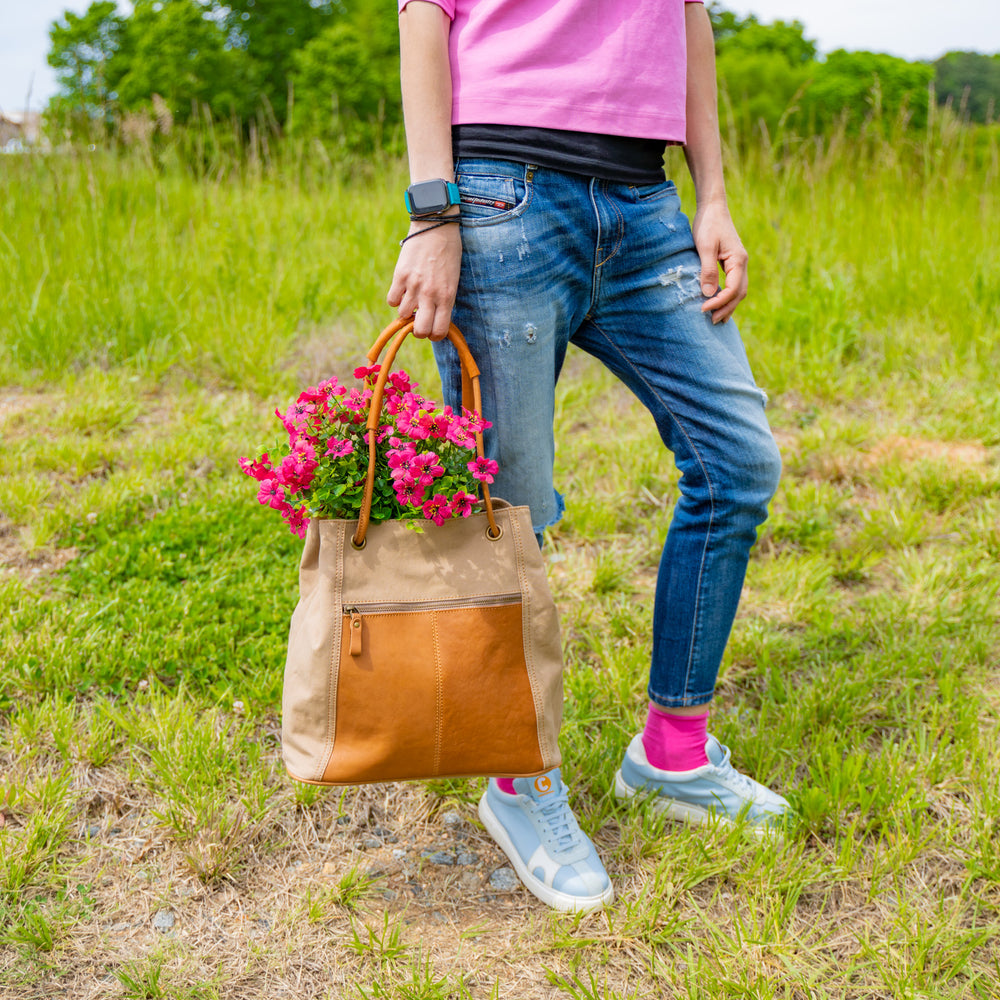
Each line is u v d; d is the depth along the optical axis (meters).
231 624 2.30
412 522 1.38
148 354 4.09
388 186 7.07
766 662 2.30
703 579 1.63
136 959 1.49
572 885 1.61
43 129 6.11
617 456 3.41
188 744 1.87
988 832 1.74
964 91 6.34
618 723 2.08
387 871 1.72
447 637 1.38
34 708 2.00
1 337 4.14
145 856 1.70
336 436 1.41
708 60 1.65
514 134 1.40
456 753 1.41
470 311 1.46
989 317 4.57
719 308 1.58
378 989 1.43
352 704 1.37
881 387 4.07
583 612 2.53
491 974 1.50
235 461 3.20
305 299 4.75
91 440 3.25
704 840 1.73
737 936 1.52
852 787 1.84
